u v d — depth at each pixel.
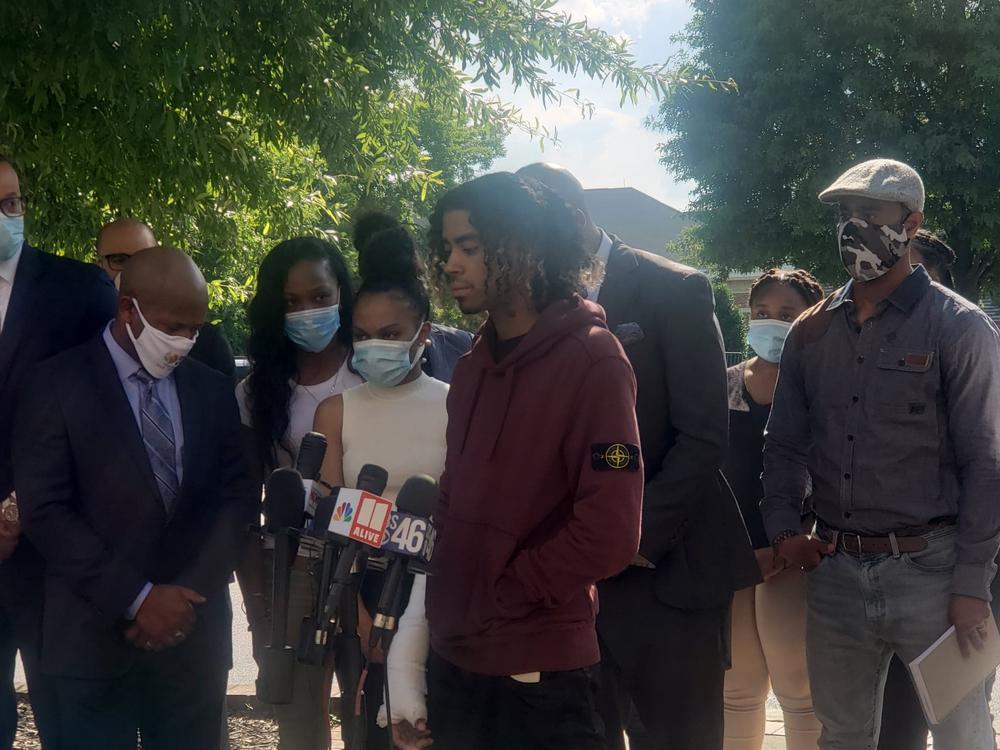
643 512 3.47
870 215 3.62
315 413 3.70
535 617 2.70
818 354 3.84
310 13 5.01
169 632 3.35
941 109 25.16
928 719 3.46
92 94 5.39
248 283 7.60
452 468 2.88
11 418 3.82
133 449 3.40
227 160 6.00
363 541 2.83
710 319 3.61
